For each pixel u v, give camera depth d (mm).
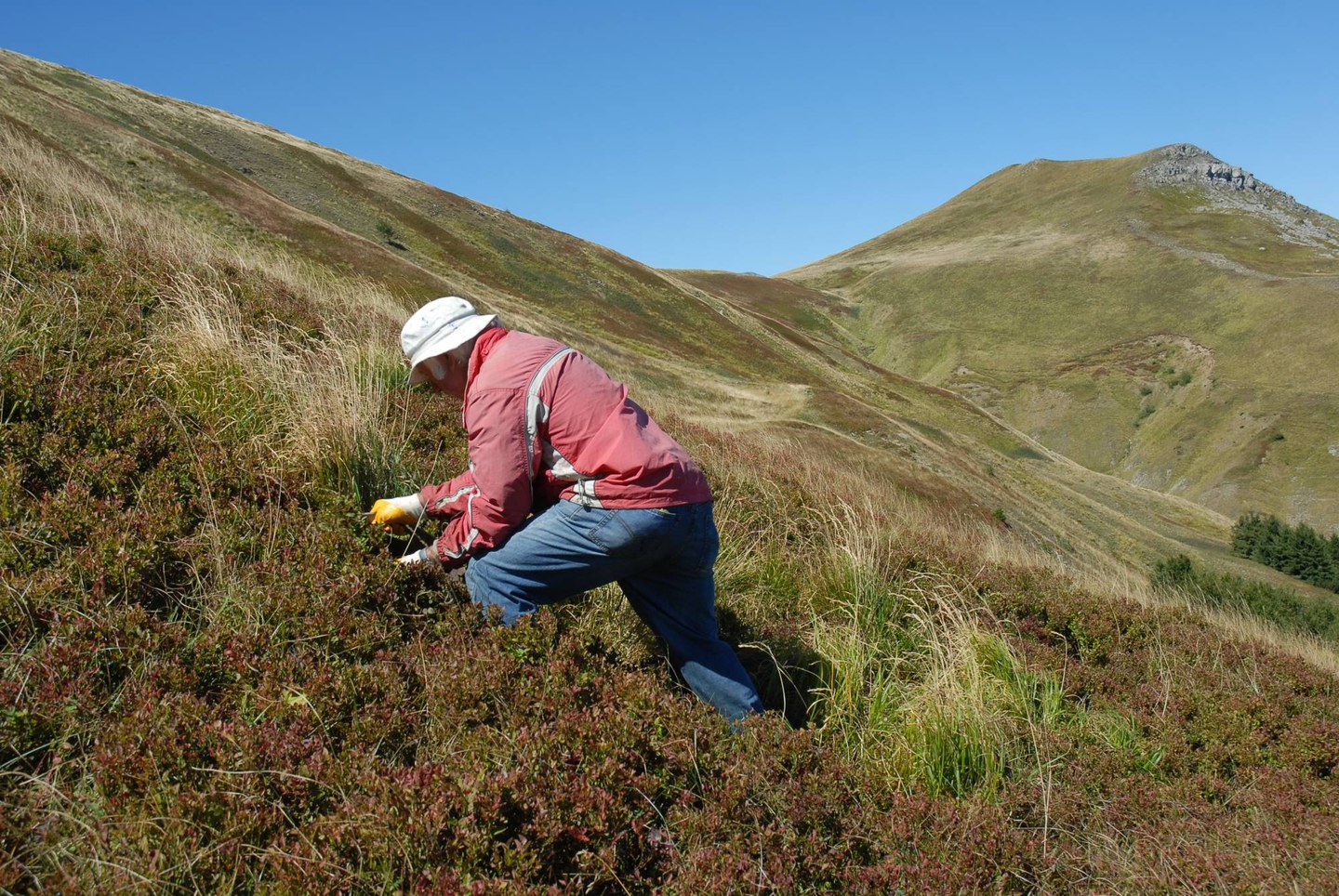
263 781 2156
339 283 9555
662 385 39031
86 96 57188
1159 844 2889
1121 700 4238
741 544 4992
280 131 84688
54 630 2496
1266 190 187250
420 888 1893
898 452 38281
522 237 75625
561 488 2908
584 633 3242
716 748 2738
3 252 4891
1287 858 2840
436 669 2807
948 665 3748
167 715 2262
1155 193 184250
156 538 2982
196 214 36375
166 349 4309
